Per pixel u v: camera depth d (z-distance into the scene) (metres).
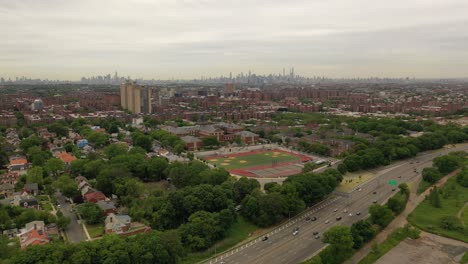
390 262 167.00
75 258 140.88
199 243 169.00
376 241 185.38
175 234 164.25
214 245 176.12
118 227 186.00
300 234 189.50
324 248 171.88
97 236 183.38
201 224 175.38
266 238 184.62
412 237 190.50
